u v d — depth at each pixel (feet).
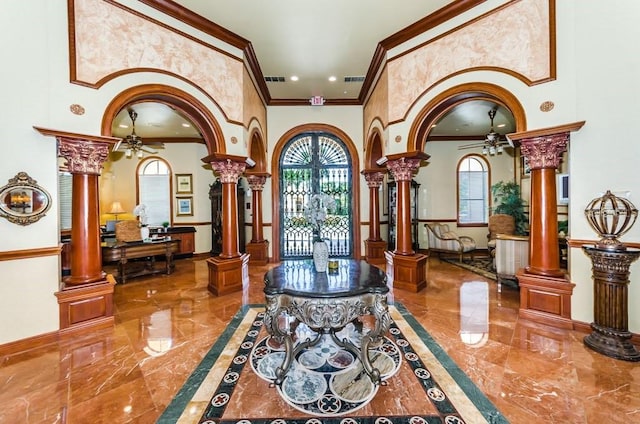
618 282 8.16
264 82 18.94
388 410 6.11
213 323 10.78
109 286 10.47
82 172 10.12
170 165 25.96
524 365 7.75
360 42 14.83
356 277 8.39
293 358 7.70
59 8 9.52
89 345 9.11
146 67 11.43
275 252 22.48
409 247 14.88
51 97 9.38
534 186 10.77
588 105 9.43
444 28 12.72
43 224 9.36
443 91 12.80
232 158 14.16
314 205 9.31
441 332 9.78
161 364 8.00
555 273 10.43
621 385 6.84
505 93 11.07
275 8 12.22
